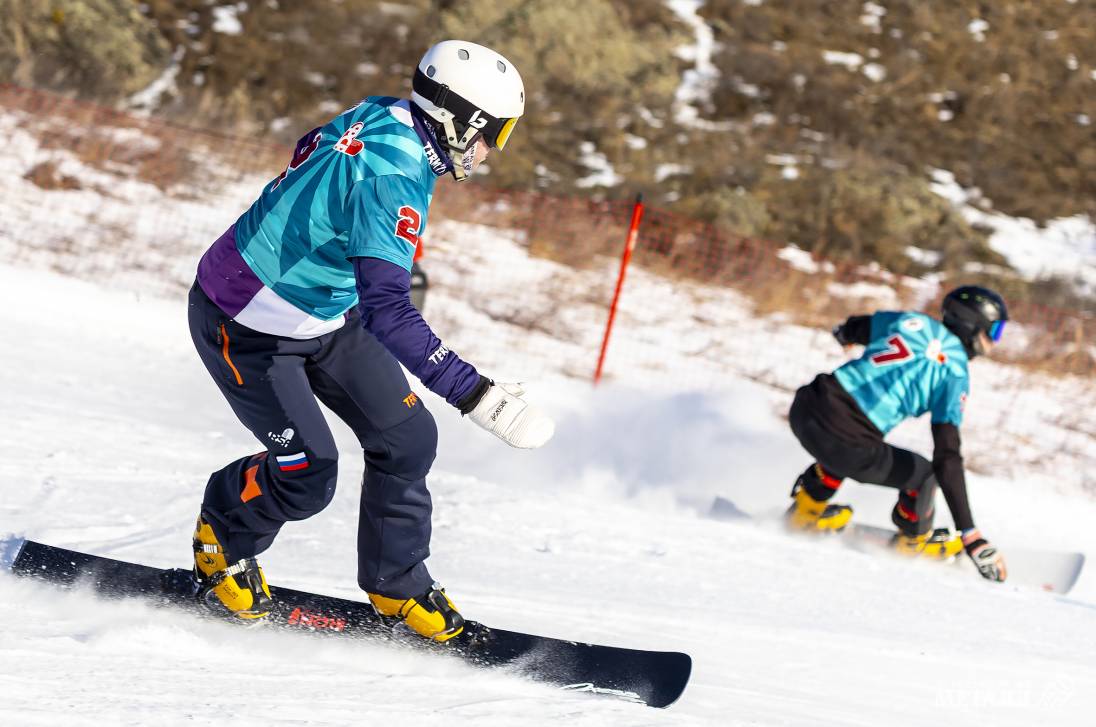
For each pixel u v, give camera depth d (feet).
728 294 68.49
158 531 20.62
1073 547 39.78
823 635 21.57
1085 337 71.00
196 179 67.92
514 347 54.03
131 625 14.30
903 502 32.89
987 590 29.43
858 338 33.58
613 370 53.36
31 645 12.56
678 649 18.79
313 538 22.79
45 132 69.26
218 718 10.67
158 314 48.06
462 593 20.77
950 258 81.51
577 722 12.80
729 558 27.84
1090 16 120.16
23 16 82.99
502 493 30.35
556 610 20.39
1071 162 100.01
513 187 79.36
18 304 45.44
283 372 15.10
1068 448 53.62
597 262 68.64
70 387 34.63
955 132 100.89
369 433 15.65
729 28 108.06
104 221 59.41
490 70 14.40
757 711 15.26
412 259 13.93
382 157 13.94
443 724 11.90
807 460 43.68
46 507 20.83
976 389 60.34
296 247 14.38
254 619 15.57
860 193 85.87
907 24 114.11
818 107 99.50
